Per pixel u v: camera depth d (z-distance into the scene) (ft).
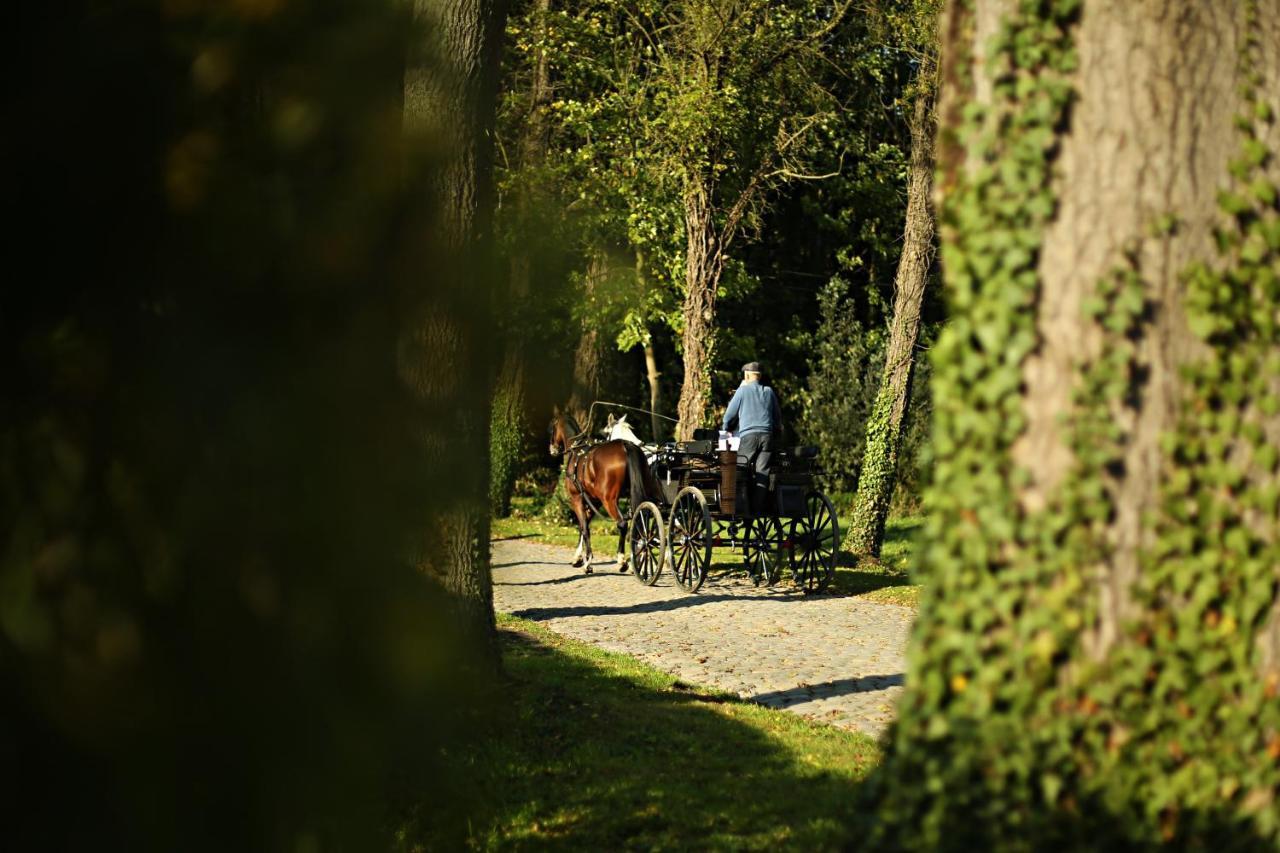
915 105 58.75
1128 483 11.33
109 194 7.23
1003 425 11.53
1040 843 10.95
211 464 7.16
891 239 109.40
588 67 83.56
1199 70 11.78
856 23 76.79
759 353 113.91
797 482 49.93
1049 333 11.52
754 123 79.30
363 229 7.59
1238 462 11.54
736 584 53.42
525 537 75.25
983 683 11.31
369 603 7.46
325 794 7.56
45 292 7.25
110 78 7.13
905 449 88.02
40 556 7.04
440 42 8.00
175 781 7.20
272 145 7.38
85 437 7.16
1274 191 11.89
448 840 8.49
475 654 8.11
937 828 11.18
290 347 7.45
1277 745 11.41
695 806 20.40
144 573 7.14
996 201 11.71
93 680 6.95
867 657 36.86
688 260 77.77
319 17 7.47
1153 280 11.48
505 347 7.93
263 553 7.30
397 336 7.68
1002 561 11.43
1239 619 11.41
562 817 19.44
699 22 74.54
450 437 7.69
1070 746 11.09
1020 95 11.75
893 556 64.34
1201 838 11.10
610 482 55.31
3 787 6.90
